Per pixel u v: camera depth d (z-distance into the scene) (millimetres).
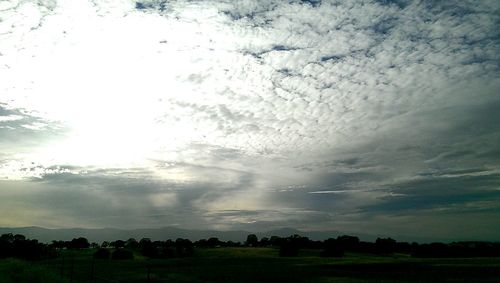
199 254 135875
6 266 49094
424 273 70125
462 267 80125
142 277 61750
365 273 70875
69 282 47656
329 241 159250
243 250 150625
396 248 151500
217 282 56406
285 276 64750
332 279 61094
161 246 154125
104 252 119312
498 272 69438
